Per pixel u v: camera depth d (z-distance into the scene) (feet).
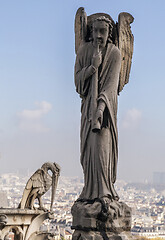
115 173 41.42
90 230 38.75
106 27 41.81
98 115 39.91
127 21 43.52
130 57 44.04
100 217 39.19
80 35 43.75
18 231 42.83
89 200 40.22
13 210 42.34
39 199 44.57
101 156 40.47
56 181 45.09
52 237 43.96
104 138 40.70
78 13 44.06
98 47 41.75
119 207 39.99
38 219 43.88
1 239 41.57
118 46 43.11
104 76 41.63
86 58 42.09
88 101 41.45
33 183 44.45
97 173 40.47
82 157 41.52
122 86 43.83
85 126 41.39
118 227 39.42
